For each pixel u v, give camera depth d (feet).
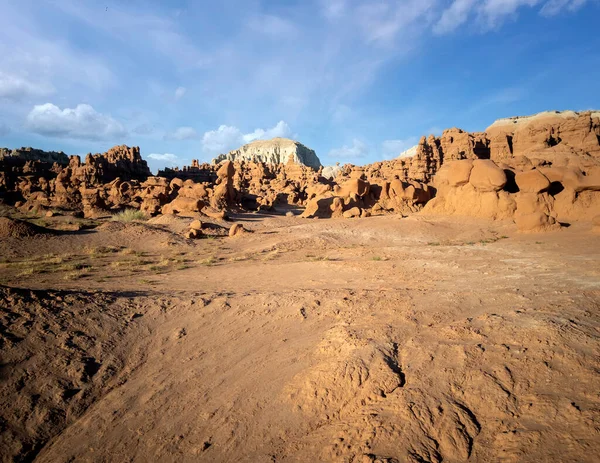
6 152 317.42
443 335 17.63
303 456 12.30
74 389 17.65
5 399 16.03
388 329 19.47
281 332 22.81
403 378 14.88
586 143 179.83
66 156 375.25
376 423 12.49
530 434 10.66
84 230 84.23
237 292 31.89
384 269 40.96
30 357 18.57
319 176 321.73
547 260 38.34
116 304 26.16
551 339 14.97
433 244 71.00
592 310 18.13
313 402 15.03
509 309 20.11
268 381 17.54
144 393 17.83
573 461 9.30
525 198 84.38
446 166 155.43
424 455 10.93
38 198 168.35
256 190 273.95
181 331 23.73
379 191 161.48
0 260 57.93
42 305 22.94
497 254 48.26
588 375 12.43
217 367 19.69
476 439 11.30
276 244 75.61
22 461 13.94
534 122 232.73
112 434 15.24
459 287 27.81
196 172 351.05
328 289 30.83
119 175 266.57
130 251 69.26
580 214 78.07
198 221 96.07
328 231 91.76
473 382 13.58
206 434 14.75
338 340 18.97
